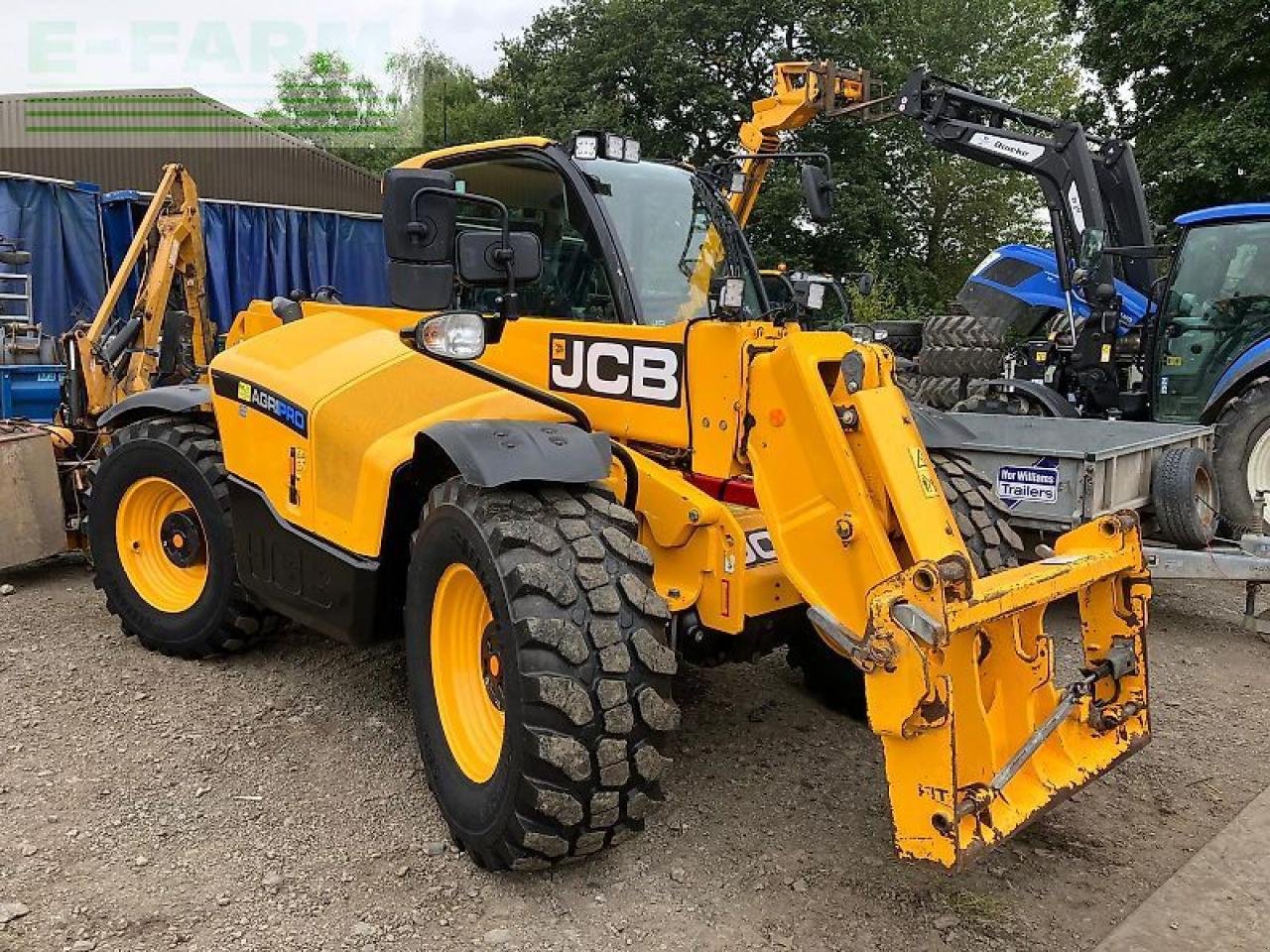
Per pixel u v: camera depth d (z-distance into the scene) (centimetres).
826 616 273
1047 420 635
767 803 339
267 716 398
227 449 413
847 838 318
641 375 333
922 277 2681
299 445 372
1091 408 802
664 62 2308
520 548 280
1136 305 854
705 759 372
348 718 397
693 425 318
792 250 2073
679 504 308
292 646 473
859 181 2258
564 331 354
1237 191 1555
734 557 302
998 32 3055
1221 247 722
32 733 378
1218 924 277
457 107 3144
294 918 271
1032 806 264
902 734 243
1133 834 325
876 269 2295
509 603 273
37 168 1489
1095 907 284
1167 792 354
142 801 331
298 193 1689
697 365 315
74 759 358
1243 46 1509
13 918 265
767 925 273
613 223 357
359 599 347
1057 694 289
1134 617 302
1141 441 544
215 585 433
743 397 301
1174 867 306
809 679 418
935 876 297
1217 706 438
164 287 681
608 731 270
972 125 870
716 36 2298
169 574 469
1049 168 834
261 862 298
